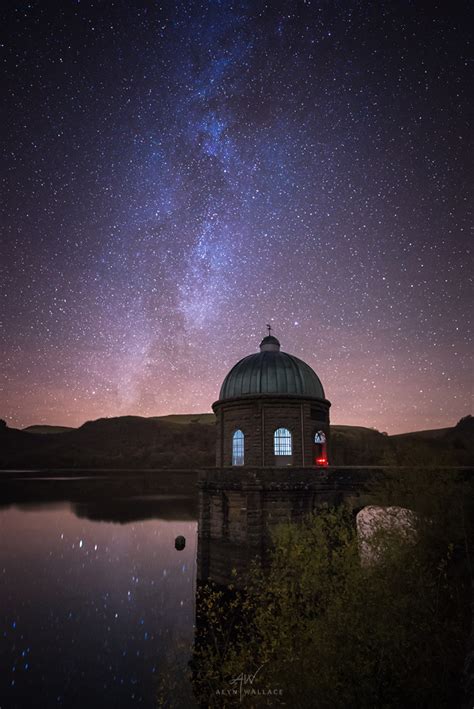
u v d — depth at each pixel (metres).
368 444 107.31
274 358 35.38
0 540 52.00
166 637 25.12
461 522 17.69
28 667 21.83
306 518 25.47
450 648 12.28
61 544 49.84
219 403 35.16
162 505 83.81
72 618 27.95
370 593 12.89
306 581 15.50
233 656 15.15
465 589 15.77
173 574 37.66
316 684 11.83
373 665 11.84
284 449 32.69
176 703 18.09
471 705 9.59
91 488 113.38
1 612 28.94
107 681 20.39
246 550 25.88
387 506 19.72
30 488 112.94
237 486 26.70
